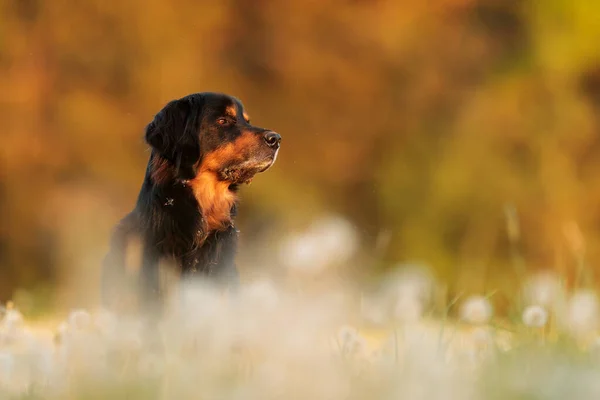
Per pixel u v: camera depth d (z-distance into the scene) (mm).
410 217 19547
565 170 19641
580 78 20641
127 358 3334
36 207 18422
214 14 19453
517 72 20531
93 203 18406
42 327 8016
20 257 18297
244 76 19828
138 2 19109
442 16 20594
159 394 3059
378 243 5340
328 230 3719
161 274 5641
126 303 5594
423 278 4027
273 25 19953
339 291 3645
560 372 2947
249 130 6277
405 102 20094
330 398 2943
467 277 16203
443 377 2930
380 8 20359
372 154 20094
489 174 19406
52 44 19141
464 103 20141
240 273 7027
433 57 20219
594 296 4504
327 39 20109
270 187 18750
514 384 3021
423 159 19797
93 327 3668
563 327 4207
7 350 3562
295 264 3650
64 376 3244
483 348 4039
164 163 6016
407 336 3721
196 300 3416
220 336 3342
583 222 19469
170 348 3383
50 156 18641
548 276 4691
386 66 20188
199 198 6000
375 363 3486
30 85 18859
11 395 3230
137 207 5949
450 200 19312
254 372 3271
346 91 19922
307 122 19703
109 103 19141
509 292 5230
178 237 5777
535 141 19875
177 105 6219
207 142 6156
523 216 19266
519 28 20844
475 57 20344
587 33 20344
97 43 19203
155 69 19125
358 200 19953
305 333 3199
